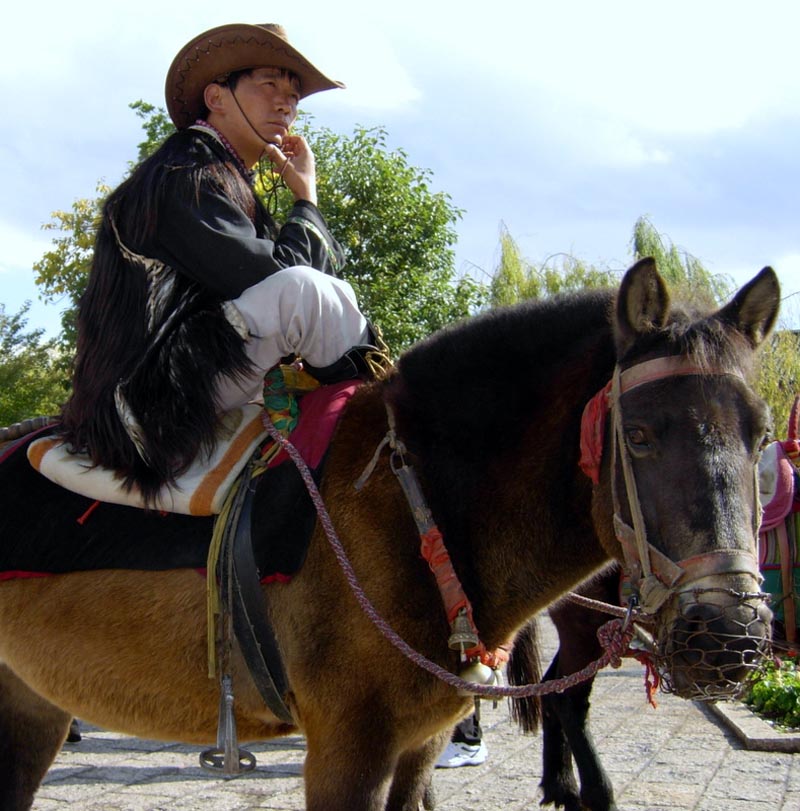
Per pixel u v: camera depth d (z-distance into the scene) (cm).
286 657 242
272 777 470
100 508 265
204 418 256
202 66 298
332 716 231
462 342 256
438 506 241
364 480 242
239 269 260
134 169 289
